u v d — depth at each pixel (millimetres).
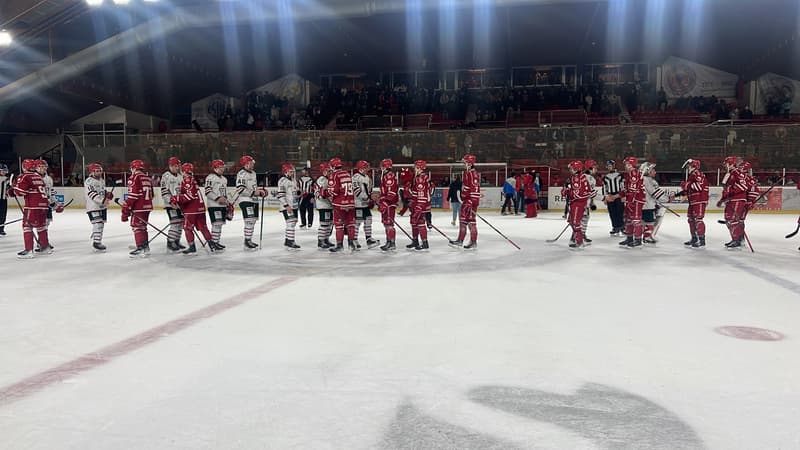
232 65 33125
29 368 3287
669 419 2582
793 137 19531
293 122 31297
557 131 21344
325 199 9281
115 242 10523
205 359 3443
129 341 3840
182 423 2533
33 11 21781
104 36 27266
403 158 22125
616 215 11820
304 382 3043
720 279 6398
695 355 3525
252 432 2441
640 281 6266
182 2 24234
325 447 2305
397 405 2732
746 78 29875
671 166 20578
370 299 5254
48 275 6715
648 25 26062
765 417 2605
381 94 31266
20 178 8312
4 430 2473
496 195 21781
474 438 2387
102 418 2592
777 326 4262
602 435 2418
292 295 5449
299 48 30453
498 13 24984
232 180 22469
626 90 30922
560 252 8977
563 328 4184
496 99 30922
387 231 8992
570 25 26406
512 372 3207
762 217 17906
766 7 23047
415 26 27109
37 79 24734
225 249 9328
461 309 4820
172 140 22719
